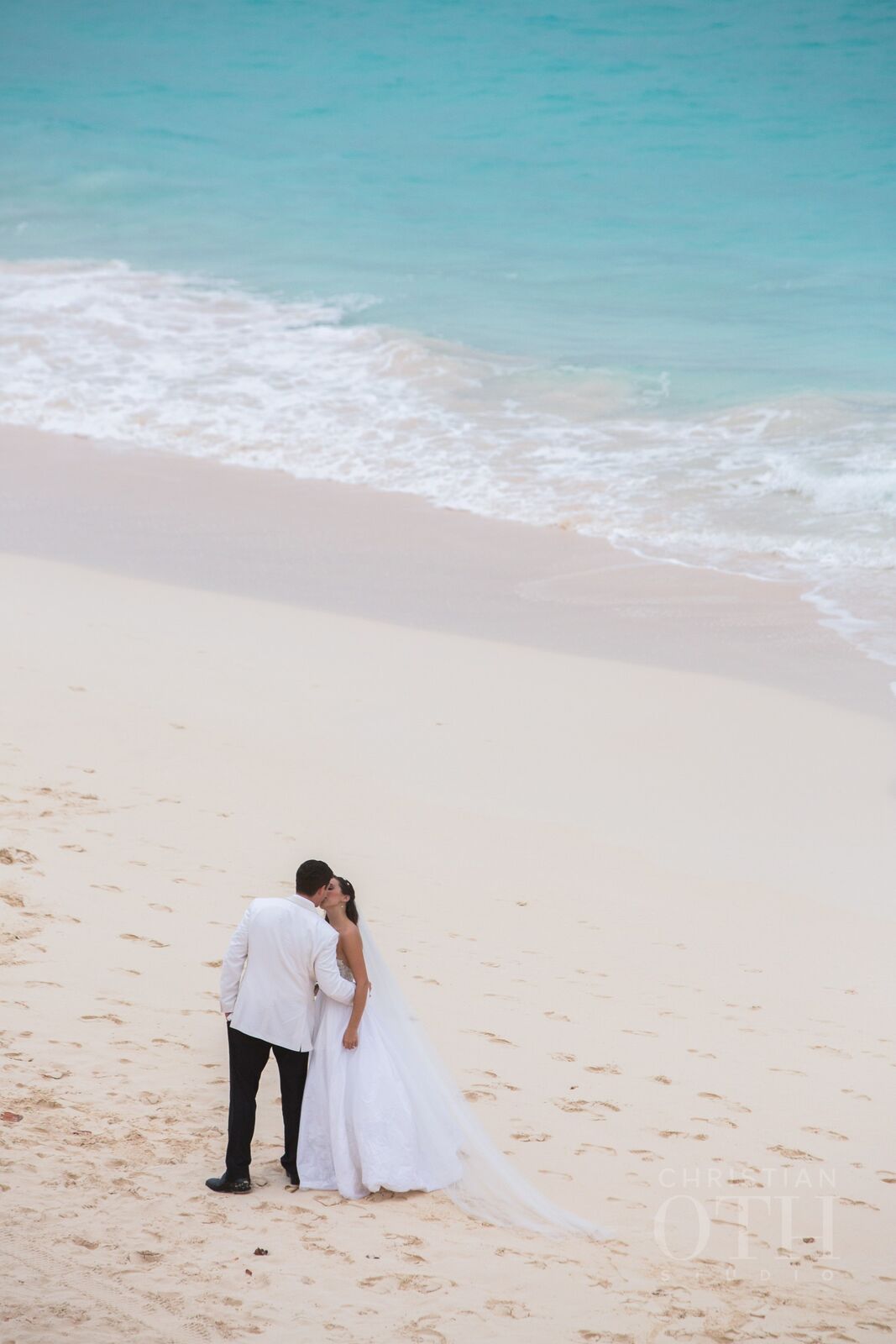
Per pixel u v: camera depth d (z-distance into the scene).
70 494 22.48
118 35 57.28
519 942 10.38
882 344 28.06
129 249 36.69
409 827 12.26
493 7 56.25
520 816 12.78
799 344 28.31
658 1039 9.07
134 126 46.75
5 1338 4.82
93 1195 6.13
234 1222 6.14
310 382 27.91
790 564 19.95
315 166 42.16
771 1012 9.73
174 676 15.32
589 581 19.44
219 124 46.50
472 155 42.09
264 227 37.81
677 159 40.41
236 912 9.87
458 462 24.00
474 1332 5.39
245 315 31.80
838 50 47.41
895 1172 7.69
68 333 30.84
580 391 26.67
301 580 19.17
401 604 18.48
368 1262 5.92
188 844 11.09
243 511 22.02
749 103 43.88
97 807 11.53
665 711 15.44
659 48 49.47
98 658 15.62
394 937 10.15
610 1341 5.47
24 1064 7.29
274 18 57.72
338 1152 6.72
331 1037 6.85
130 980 8.55
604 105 45.00
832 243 34.00
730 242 34.59
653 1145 7.64
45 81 51.88
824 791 13.70
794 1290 6.22
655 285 32.12
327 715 14.70
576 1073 8.43
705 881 11.87
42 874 9.98
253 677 15.57
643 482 22.81
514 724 14.91
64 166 43.25
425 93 47.62
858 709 15.58
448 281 33.12
